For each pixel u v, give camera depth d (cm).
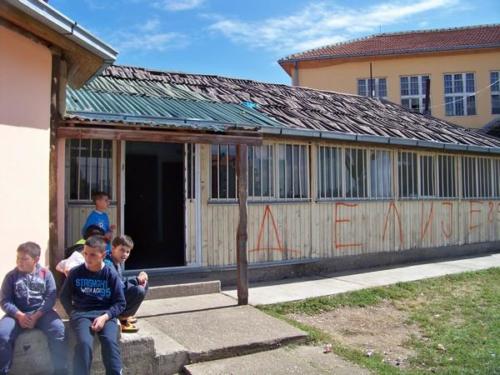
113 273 493
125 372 502
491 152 1395
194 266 891
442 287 954
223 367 538
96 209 703
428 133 1304
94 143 820
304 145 1036
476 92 2411
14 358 456
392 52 2438
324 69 2517
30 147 533
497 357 584
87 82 711
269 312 736
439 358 586
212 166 919
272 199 987
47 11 478
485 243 1416
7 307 454
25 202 526
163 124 683
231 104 1000
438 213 1295
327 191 1070
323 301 805
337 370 540
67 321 492
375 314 781
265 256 970
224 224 923
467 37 2541
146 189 1288
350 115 1267
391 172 1193
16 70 515
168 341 560
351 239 1105
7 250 502
